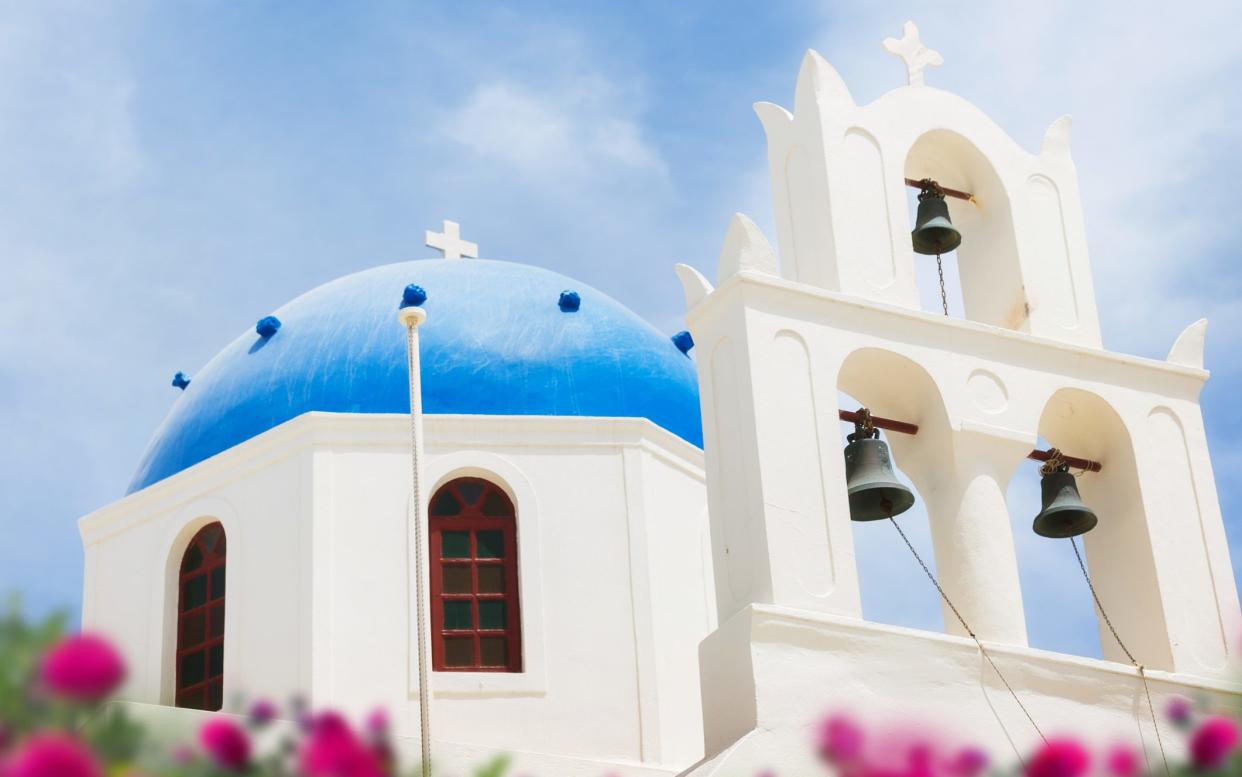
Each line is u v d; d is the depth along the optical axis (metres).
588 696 18.06
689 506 19.48
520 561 18.50
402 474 18.61
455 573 18.47
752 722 13.66
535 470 18.88
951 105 17.25
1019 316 16.61
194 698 18.72
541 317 20.08
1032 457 16.22
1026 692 14.47
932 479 15.66
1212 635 15.74
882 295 15.92
